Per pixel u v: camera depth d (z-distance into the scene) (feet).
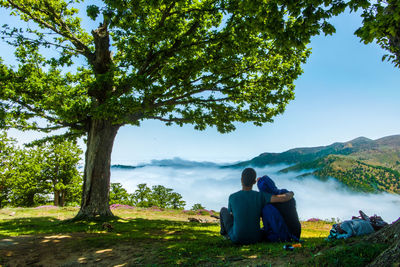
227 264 12.24
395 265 7.86
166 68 41.81
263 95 48.47
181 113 52.80
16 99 41.78
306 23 16.38
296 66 45.98
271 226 16.56
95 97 42.88
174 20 38.91
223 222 18.22
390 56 18.33
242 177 16.93
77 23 55.72
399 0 12.62
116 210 68.03
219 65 41.88
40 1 45.47
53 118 44.45
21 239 25.05
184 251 16.24
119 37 40.19
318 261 10.33
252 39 39.75
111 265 15.47
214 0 35.29
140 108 38.45
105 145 45.14
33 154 146.10
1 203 143.84
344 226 14.69
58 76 53.21
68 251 20.04
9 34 41.32
